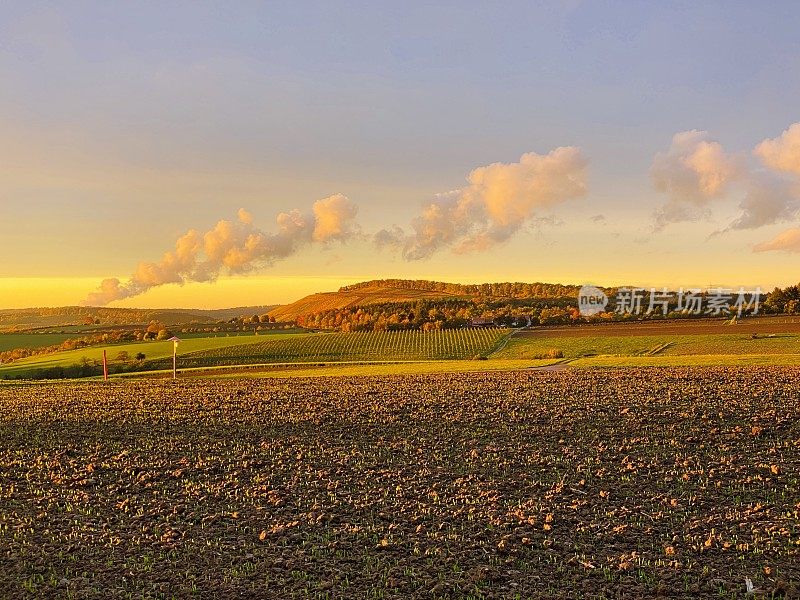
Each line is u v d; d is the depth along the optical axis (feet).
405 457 82.53
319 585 47.83
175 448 89.66
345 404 119.03
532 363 204.44
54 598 46.14
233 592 47.06
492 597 46.06
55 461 83.92
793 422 91.25
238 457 84.33
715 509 62.49
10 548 55.26
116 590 47.44
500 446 86.28
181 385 160.86
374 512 63.52
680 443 84.58
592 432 91.50
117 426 104.88
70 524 61.31
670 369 152.15
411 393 129.70
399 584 48.14
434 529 58.90
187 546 55.67
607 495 66.33
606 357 216.33
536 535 56.95
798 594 45.85
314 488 71.20
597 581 48.60
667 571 49.78
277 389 144.97
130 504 67.05
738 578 48.49
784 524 58.23
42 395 146.41
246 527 60.13
